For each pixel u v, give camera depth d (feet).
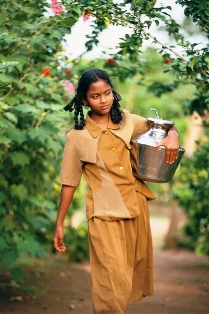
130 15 14.89
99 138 12.57
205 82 15.98
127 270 12.54
